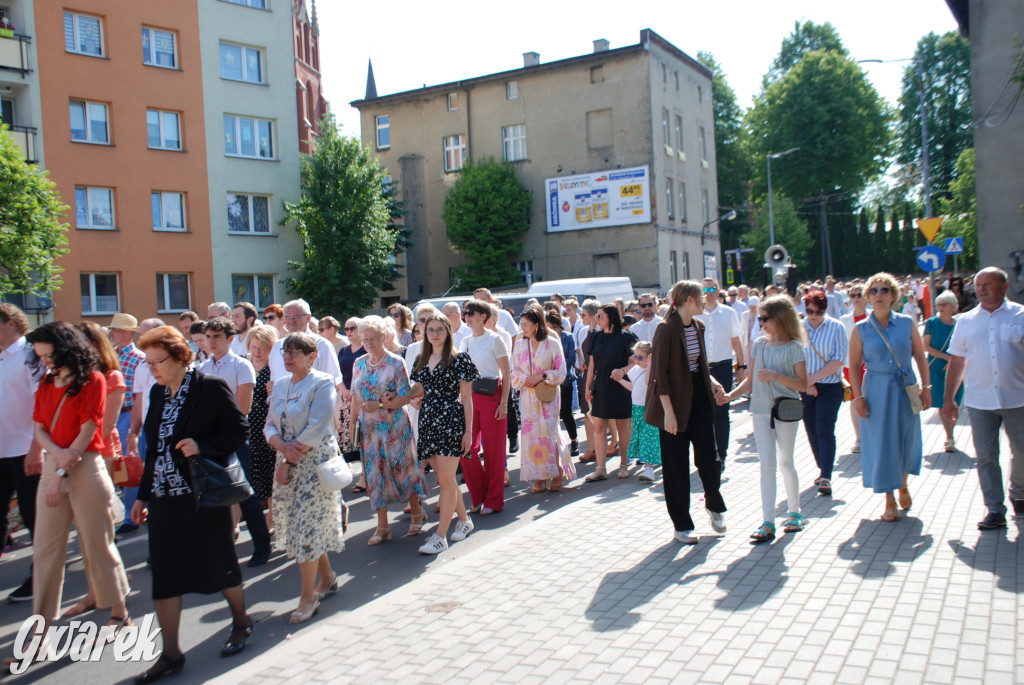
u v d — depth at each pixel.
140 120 27.16
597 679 3.88
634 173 37.00
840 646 4.05
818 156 49.78
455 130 40.84
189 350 4.71
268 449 6.82
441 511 6.80
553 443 8.81
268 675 4.21
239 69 30.28
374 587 5.92
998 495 6.05
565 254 38.66
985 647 3.93
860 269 69.44
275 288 31.30
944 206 47.25
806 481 8.26
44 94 24.94
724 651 4.09
